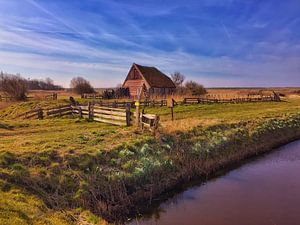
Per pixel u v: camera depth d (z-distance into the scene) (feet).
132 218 33.78
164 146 49.78
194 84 210.38
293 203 37.29
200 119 78.28
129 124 65.46
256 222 32.37
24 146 43.11
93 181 35.76
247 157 59.62
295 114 97.81
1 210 24.93
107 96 191.93
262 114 96.68
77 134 53.98
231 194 40.55
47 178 34.14
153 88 192.44
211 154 53.72
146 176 40.68
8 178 31.96
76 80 242.17
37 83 365.61
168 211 35.55
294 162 56.24
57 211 29.37
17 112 119.24
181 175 45.34
